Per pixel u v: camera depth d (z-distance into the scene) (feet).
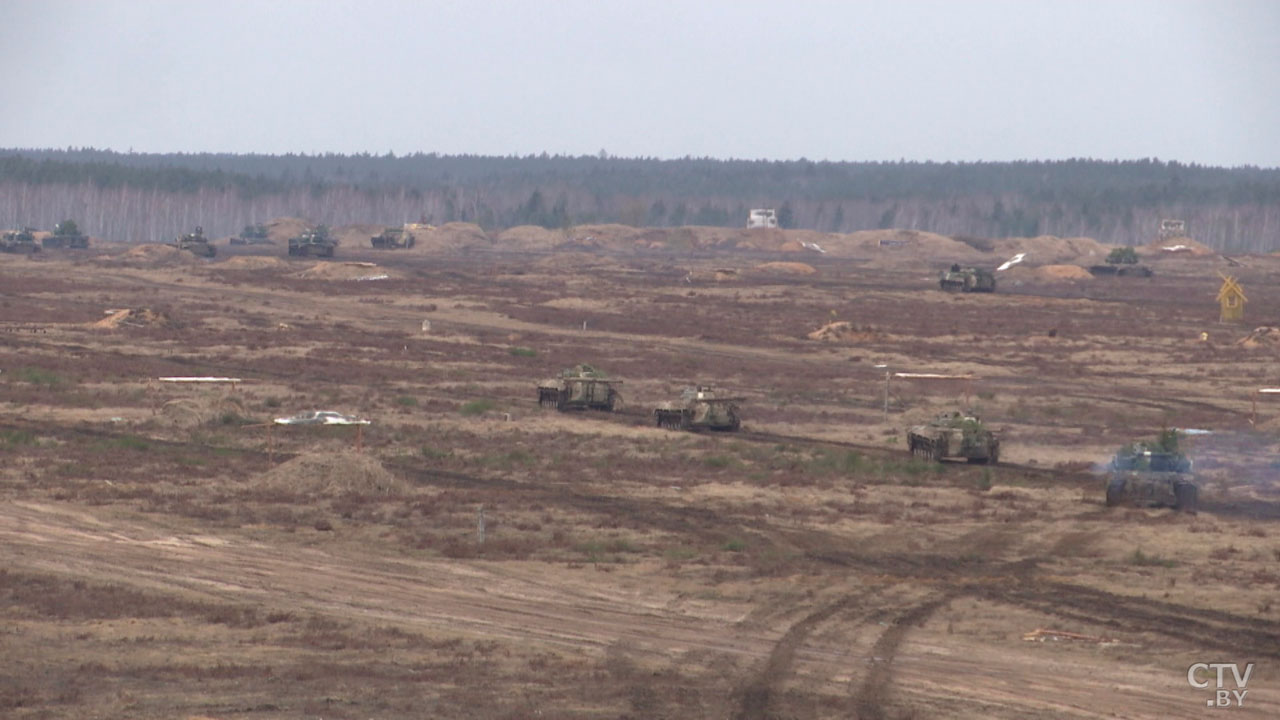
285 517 504.84
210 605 375.25
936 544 483.92
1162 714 298.56
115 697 290.76
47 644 330.13
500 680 311.47
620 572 432.66
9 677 301.43
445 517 513.86
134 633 343.46
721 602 397.39
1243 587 419.74
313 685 303.27
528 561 446.19
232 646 335.67
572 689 305.73
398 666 321.11
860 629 368.27
